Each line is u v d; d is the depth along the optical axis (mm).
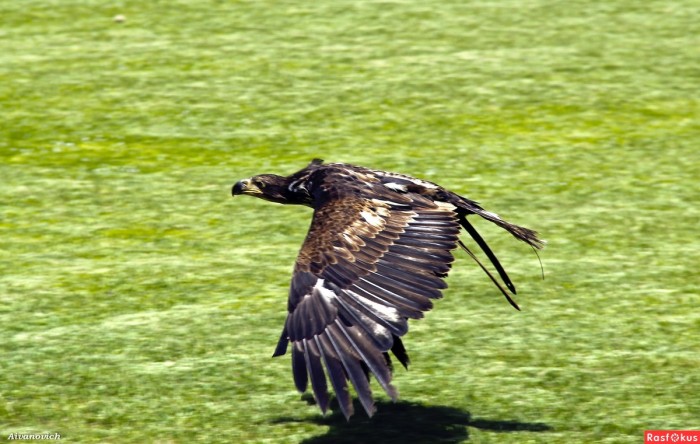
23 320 18484
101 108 30250
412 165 26688
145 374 16453
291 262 21219
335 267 11672
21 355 17094
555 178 25984
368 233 12172
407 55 33906
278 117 29703
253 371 16531
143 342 17562
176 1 38625
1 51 34281
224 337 17750
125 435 14742
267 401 15648
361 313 11266
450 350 17234
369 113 29906
